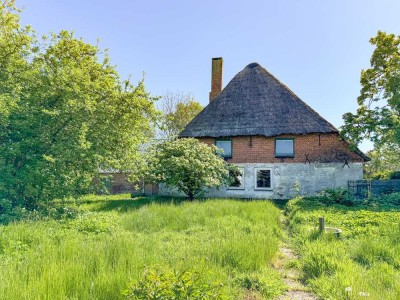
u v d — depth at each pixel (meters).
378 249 5.92
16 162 9.86
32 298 3.22
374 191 17.27
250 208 11.53
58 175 9.75
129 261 4.60
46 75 10.25
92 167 10.61
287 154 20.52
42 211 9.52
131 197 20.48
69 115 10.22
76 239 6.18
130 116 11.84
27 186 9.39
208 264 4.77
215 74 26.47
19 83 9.92
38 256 4.76
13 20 10.48
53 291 3.42
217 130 21.66
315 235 7.42
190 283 2.99
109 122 11.38
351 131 18.75
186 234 8.06
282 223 10.76
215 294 3.05
